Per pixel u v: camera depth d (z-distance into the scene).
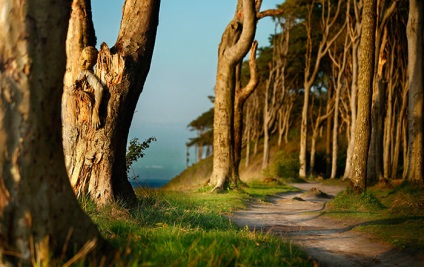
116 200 10.58
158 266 4.95
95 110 10.59
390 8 28.48
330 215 13.45
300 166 42.91
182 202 13.21
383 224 10.70
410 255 7.57
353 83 34.69
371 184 27.86
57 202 4.59
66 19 4.77
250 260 5.78
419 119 21.52
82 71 10.72
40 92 4.55
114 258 4.89
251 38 21.22
